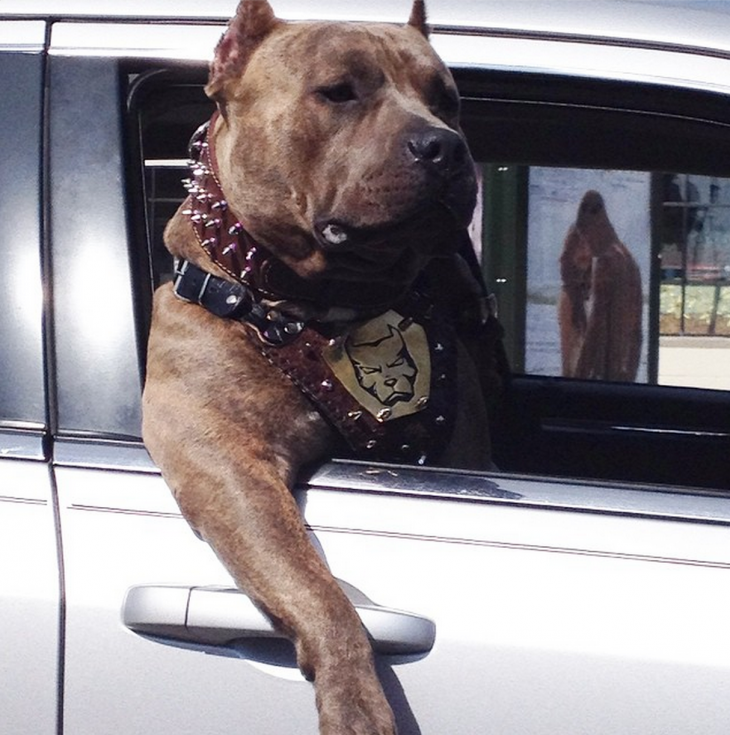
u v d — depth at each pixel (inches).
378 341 86.1
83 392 80.3
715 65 80.2
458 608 72.5
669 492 76.1
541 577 72.9
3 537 76.0
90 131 83.4
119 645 73.7
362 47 85.4
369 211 82.0
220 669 73.7
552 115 92.1
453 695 71.3
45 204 82.4
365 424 84.0
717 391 119.6
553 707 70.4
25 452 78.6
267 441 82.7
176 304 85.8
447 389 88.1
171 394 82.0
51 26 85.0
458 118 89.4
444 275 103.2
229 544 75.6
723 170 102.3
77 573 74.9
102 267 82.0
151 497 77.8
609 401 119.5
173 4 87.0
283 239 85.4
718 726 69.5
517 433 117.0
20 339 80.5
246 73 87.8
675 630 71.1
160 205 96.3
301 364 83.2
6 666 74.1
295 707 73.2
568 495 75.9
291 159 85.4
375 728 69.7
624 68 81.4
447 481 77.3
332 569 75.0
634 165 106.7
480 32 84.9
